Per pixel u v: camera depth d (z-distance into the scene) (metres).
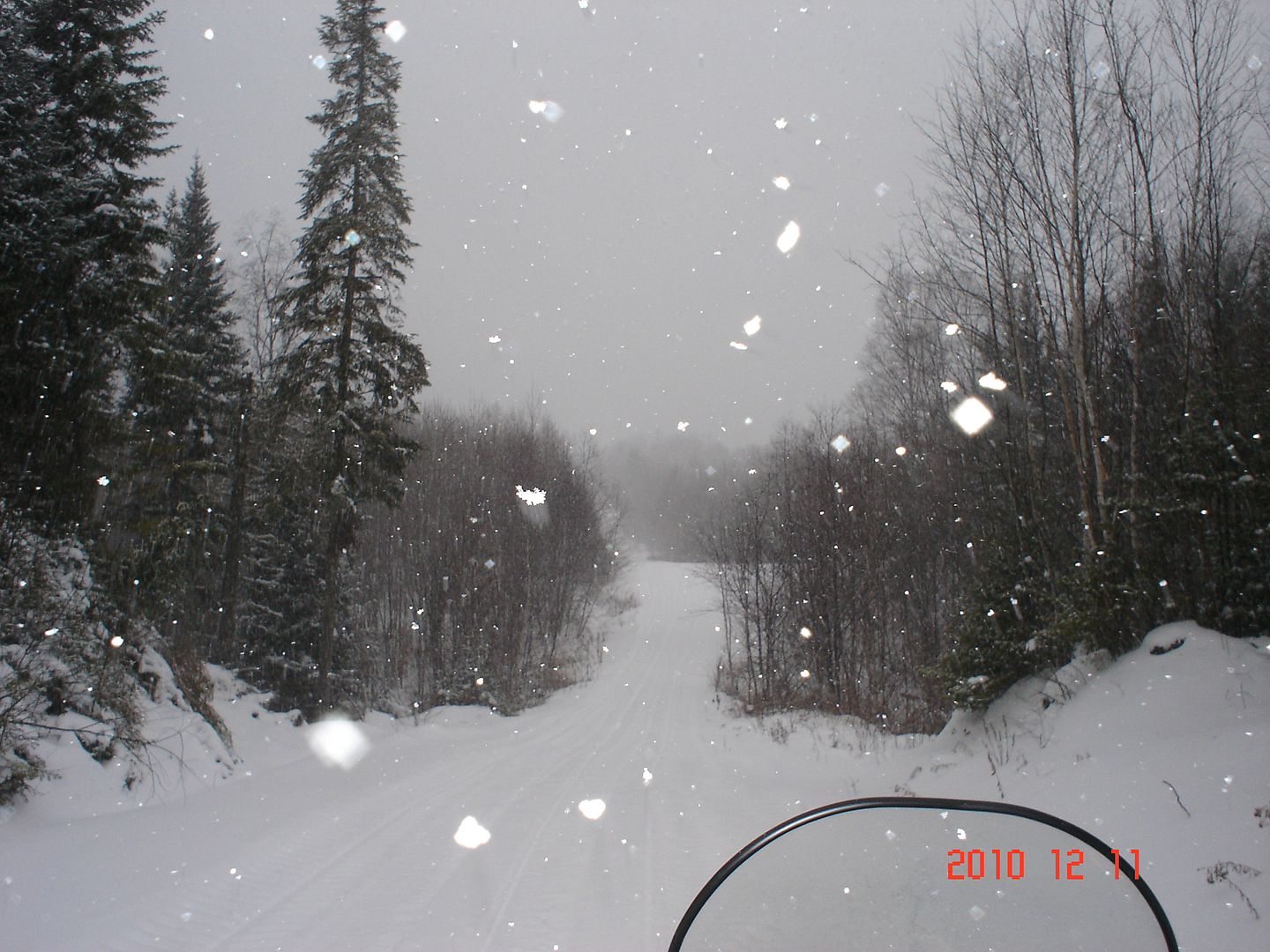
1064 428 15.89
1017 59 14.20
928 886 2.39
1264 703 8.25
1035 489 14.60
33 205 13.76
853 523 30.52
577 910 6.45
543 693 37.59
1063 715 10.70
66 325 14.24
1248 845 5.79
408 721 28.95
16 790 8.98
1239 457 10.48
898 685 27.34
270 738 17.36
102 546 14.81
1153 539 11.68
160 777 11.30
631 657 47.09
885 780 12.84
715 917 2.45
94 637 12.07
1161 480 11.62
